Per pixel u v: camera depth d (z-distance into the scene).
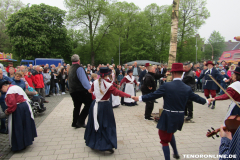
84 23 26.95
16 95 3.44
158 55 33.19
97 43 28.61
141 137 4.08
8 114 3.38
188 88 2.78
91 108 3.49
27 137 3.46
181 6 29.00
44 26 26.89
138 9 34.19
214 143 3.76
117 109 6.86
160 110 5.45
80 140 3.95
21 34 26.12
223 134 1.71
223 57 19.30
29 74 7.77
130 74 7.45
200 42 32.25
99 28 27.66
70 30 27.92
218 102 8.25
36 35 26.27
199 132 4.39
